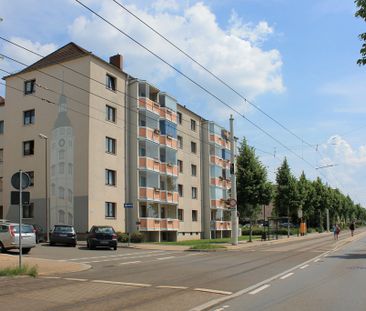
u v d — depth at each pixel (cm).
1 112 4703
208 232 5956
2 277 1425
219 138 6300
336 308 981
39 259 2102
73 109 4006
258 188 4694
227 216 6375
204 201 6038
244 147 4784
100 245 3112
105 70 4150
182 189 5478
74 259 2292
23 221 4153
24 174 1544
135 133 4412
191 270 1775
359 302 1053
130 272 1692
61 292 1176
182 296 1132
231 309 971
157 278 1505
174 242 4391
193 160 5816
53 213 3994
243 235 6575
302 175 8188
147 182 4459
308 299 1095
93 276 1551
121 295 1141
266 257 2489
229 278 1516
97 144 3975
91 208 3844
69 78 4062
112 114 4231
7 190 4312
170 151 4991
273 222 6869
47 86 4181
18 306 983
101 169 4000
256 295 1156
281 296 1141
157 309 962
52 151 4078
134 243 3903
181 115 5572
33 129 4222
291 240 5047
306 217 8044
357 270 1748
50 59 4250
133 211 4331
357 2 1398
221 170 6316
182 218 5422
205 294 1166
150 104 4609
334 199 10588
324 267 1881
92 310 947
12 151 4325
